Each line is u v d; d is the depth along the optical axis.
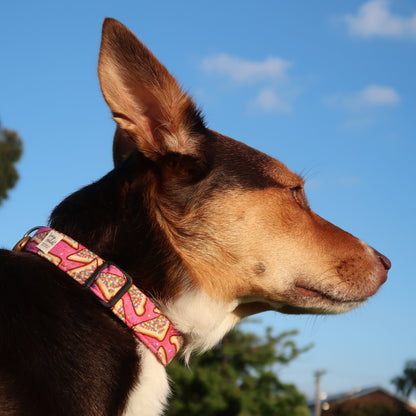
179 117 0.64
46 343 0.55
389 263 0.69
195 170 0.63
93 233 0.60
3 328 0.55
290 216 0.66
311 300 0.66
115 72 0.61
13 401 0.53
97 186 0.63
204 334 0.62
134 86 0.62
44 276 0.57
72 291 0.57
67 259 0.58
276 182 0.66
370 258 0.68
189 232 0.62
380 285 0.68
